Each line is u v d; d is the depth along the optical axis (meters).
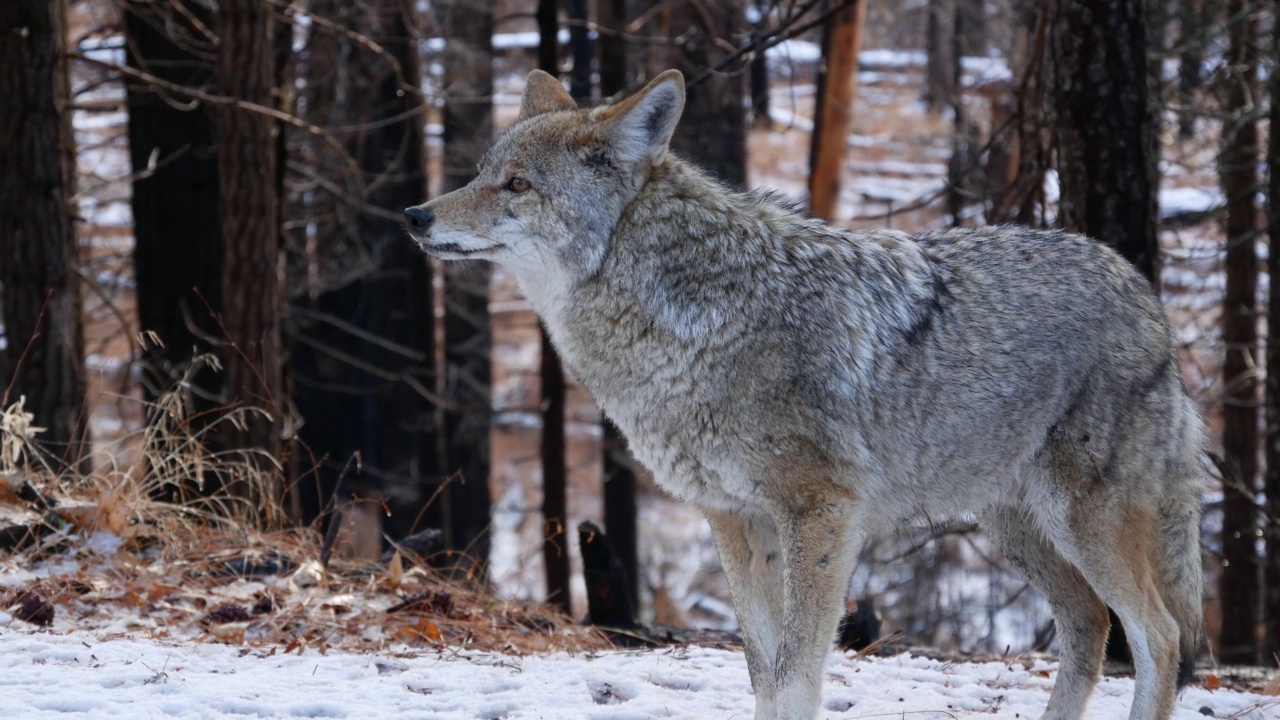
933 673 8.75
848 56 25.73
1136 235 11.09
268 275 15.80
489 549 28.20
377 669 7.76
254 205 15.65
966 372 7.32
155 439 11.27
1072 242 7.92
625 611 10.92
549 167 7.42
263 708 6.52
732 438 6.99
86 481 11.05
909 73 53.31
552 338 7.68
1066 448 7.48
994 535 8.21
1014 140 20.45
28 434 10.95
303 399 31.22
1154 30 19.67
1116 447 7.47
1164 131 20.61
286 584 9.63
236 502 12.46
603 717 6.85
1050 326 7.48
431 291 27.00
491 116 29.09
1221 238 24.52
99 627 8.37
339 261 26.78
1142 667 7.32
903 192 42.75
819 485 6.93
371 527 30.64
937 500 7.58
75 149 15.04
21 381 14.03
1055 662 9.91
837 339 7.04
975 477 7.55
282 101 18.03
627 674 8.05
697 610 30.16
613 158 7.34
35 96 14.02
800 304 7.05
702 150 25.42
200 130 19.06
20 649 7.34
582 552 10.92
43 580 8.95
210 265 19.12
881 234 7.69
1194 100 21.44
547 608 11.05
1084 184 11.10
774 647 7.20
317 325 31.30
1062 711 7.80
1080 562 7.48
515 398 39.97
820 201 26.45
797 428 6.91
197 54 17.91
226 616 8.72
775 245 7.21
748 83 31.11
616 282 7.29
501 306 41.25
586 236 7.36
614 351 7.31
